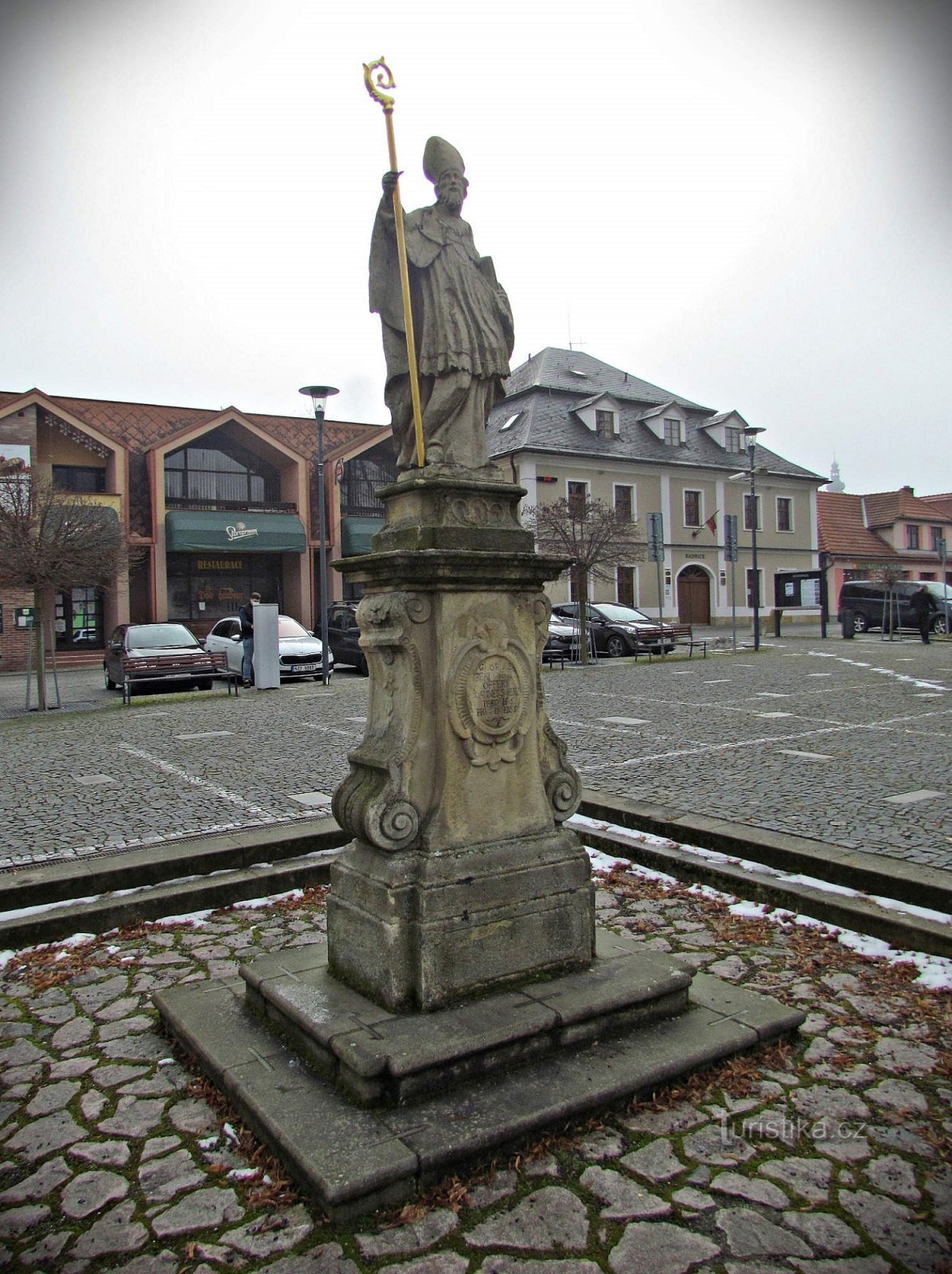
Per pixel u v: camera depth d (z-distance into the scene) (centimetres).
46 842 615
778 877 531
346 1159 269
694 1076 330
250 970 380
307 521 3197
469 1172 279
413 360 371
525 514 3581
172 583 3088
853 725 1077
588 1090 304
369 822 339
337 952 368
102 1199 275
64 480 2889
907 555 4906
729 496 4091
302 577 3117
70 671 2586
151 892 531
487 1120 287
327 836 610
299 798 734
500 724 362
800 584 4388
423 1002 331
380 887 343
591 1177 278
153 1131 308
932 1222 258
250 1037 350
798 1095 322
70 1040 376
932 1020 375
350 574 385
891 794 697
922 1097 320
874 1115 310
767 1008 368
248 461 3234
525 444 3584
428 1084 301
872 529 5062
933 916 459
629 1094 311
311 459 3222
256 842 588
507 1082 309
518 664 370
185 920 516
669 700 1355
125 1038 377
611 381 4166
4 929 477
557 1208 265
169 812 693
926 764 817
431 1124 285
